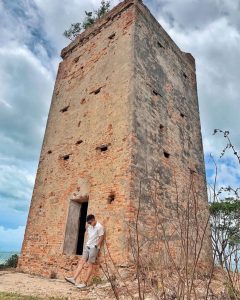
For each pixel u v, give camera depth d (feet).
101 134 26.63
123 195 21.85
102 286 17.65
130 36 29.25
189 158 31.37
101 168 24.89
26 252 28.32
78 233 26.40
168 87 32.04
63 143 30.91
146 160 24.32
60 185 28.48
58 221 26.68
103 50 32.17
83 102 31.12
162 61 32.71
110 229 21.44
